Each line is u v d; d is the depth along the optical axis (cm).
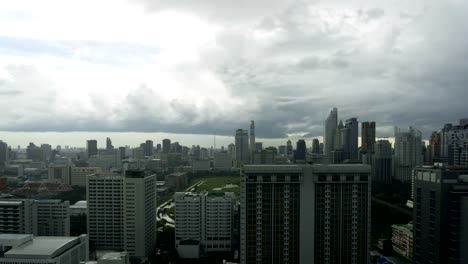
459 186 19675
